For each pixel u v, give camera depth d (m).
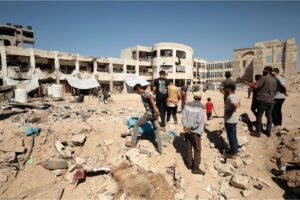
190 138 4.91
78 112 9.70
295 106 13.60
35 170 5.00
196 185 4.63
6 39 35.66
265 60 37.84
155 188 4.27
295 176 4.36
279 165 4.93
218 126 7.11
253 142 5.90
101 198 4.33
